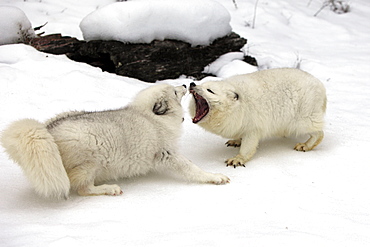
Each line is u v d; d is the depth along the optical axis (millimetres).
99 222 3500
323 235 3373
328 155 5570
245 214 3812
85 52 9086
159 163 4738
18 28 8789
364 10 16031
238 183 4672
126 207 3906
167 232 3359
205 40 9367
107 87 7426
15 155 3828
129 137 4387
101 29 8766
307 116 5746
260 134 5660
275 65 10156
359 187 4582
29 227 3322
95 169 4199
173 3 8820
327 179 4809
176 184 4660
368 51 11836
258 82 5727
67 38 9531
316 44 12867
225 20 9648
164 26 8828
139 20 8531
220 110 5332
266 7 14938
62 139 4023
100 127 4188
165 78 9008
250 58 9875
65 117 4492
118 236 3244
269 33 13227
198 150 5887
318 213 3840
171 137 4793
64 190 3885
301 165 5273
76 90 7109
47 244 2988
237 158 5355
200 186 4586
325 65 10234
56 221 3529
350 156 5484
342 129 6488
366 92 8523
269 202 4109
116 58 8617
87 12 12539
